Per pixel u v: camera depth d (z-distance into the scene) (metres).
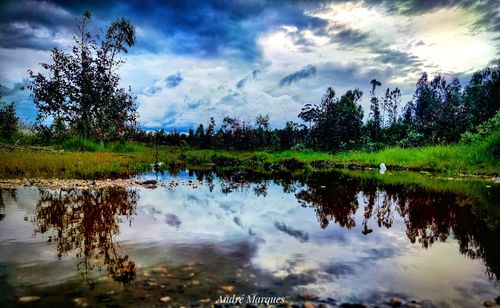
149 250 5.12
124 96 31.09
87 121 29.78
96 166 16.02
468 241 5.81
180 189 11.91
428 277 4.23
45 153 20.05
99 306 3.36
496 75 40.00
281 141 45.84
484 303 3.54
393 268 4.51
